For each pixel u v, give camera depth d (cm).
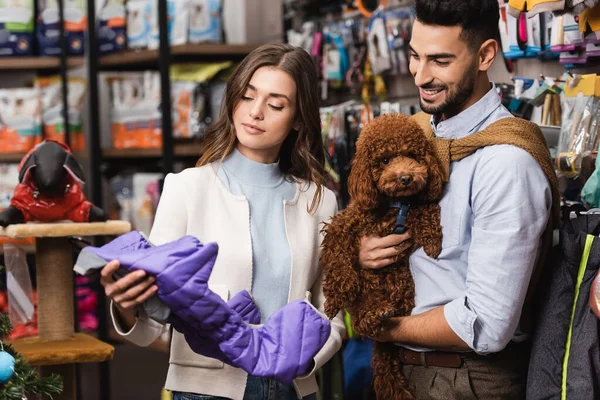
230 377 195
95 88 457
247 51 436
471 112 189
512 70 292
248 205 204
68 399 256
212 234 200
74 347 257
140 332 189
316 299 215
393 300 191
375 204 185
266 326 183
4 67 477
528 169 178
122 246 175
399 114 189
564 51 254
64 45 475
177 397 200
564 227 200
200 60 436
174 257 168
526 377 193
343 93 392
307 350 182
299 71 204
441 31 179
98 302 445
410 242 190
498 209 177
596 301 181
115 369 490
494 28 184
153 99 447
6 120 465
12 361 187
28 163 262
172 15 432
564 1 215
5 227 259
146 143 450
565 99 249
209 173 206
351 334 307
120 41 455
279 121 202
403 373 199
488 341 177
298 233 208
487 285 176
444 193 187
